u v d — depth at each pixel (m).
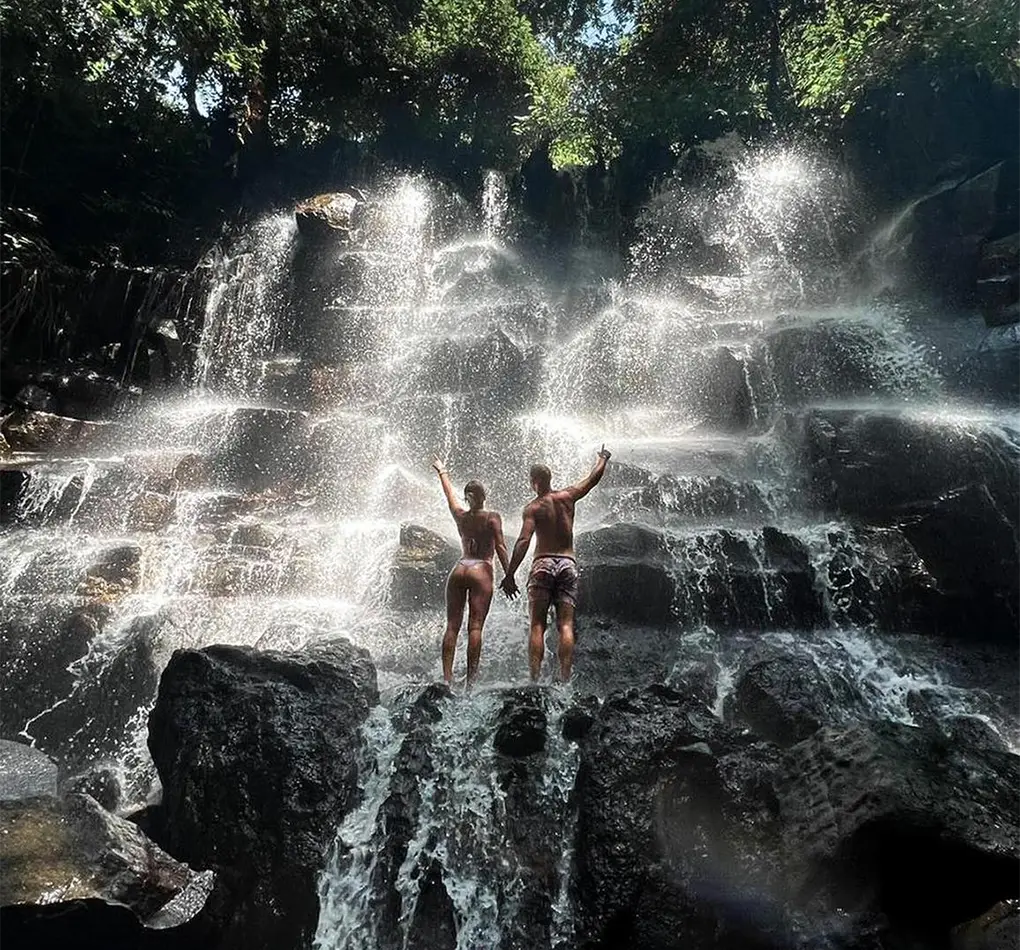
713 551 8.45
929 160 15.48
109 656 7.31
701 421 13.20
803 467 10.12
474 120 22.62
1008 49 13.70
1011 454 8.98
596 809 4.61
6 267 14.60
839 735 4.89
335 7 20.86
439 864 4.63
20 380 13.62
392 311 15.15
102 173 19.39
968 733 6.27
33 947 4.17
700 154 19.23
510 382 13.30
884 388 11.74
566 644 6.19
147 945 4.38
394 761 5.07
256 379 14.21
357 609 8.19
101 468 10.57
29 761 5.26
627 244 18.48
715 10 19.88
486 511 6.70
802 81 17.84
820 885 4.25
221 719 5.26
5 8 15.04
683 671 6.96
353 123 22.42
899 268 14.10
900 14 15.59
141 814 5.48
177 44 17.47
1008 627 8.17
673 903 4.32
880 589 8.22
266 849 4.77
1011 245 12.46
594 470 6.85
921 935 4.28
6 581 8.23
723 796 4.75
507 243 19.14
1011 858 4.07
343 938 4.52
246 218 20.27
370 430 11.97
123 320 15.43
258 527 9.67
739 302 15.77
